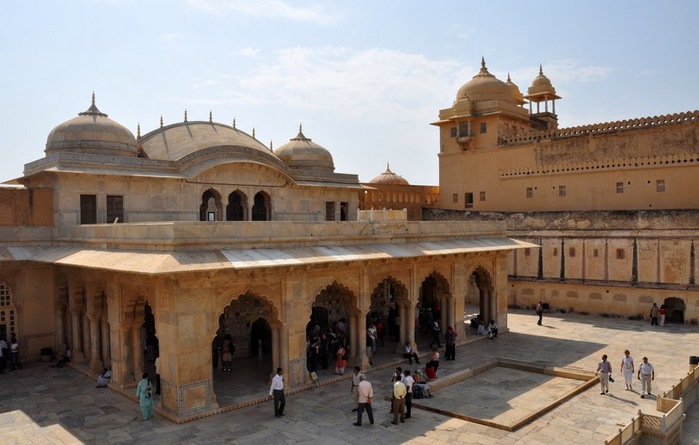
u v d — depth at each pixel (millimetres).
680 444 15117
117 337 17344
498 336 25438
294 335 17297
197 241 15023
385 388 17469
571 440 13406
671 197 30266
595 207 32969
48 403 16188
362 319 19594
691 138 29844
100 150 23297
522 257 33375
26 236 21031
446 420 14781
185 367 14641
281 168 27156
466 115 37844
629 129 31828
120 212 22562
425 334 25969
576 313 31094
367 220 21359
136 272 13859
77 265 16750
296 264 15914
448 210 38312
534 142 35594
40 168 22875
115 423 14438
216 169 24859
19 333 21281
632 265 29188
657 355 21484
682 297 27547
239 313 21438
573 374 18875
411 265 21422
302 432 13789
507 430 13977
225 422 14469
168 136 27219
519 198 36344
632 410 15547
